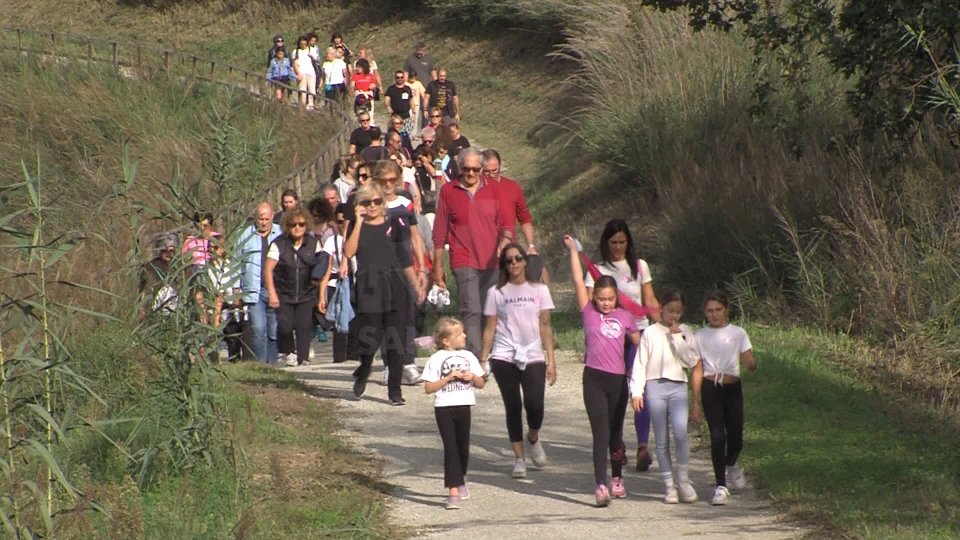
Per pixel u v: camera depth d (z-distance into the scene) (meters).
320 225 39.03
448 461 24.75
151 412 25.48
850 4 39.47
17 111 80.00
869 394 32.09
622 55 68.94
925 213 38.41
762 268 43.44
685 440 25.30
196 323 25.00
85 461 24.42
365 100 88.88
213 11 139.12
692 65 61.91
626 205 62.56
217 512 22.83
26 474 21.45
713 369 25.34
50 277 31.44
